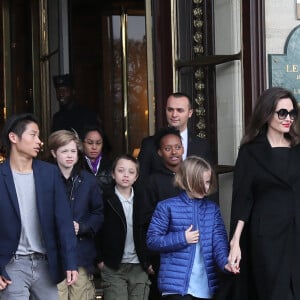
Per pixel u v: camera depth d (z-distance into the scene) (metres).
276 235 8.26
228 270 8.20
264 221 8.27
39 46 16.33
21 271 8.14
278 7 10.91
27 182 8.16
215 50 11.26
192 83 11.38
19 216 8.05
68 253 8.17
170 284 8.33
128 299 9.97
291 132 8.50
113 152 17.36
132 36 17.36
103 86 17.41
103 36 17.36
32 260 8.17
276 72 10.83
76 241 8.74
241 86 10.82
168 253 8.41
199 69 11.31
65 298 9.63
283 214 8.26
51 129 14.65
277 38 10.91
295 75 10.89
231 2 10.96
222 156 11.10
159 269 8.88
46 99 15.90
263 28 10.73
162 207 8.51
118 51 17.41
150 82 11.76
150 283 10.02
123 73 17.34
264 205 8.33
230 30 11.00
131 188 9.98
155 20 11.72
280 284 8.21
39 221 8.15
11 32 17.52
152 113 11.78
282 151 8.38
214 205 8.59
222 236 8.47
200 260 8.38
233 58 10.82
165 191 9.57
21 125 8.11
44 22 15.90
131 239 9.90
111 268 9.89
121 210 9.84
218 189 10.98
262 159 8.36
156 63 11.75
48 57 15.84
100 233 9.94
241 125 10.88
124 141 17.36
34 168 8.20
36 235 8.18
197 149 10.33
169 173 9.66
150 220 9.29
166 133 9.66
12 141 8.14
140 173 10.14
